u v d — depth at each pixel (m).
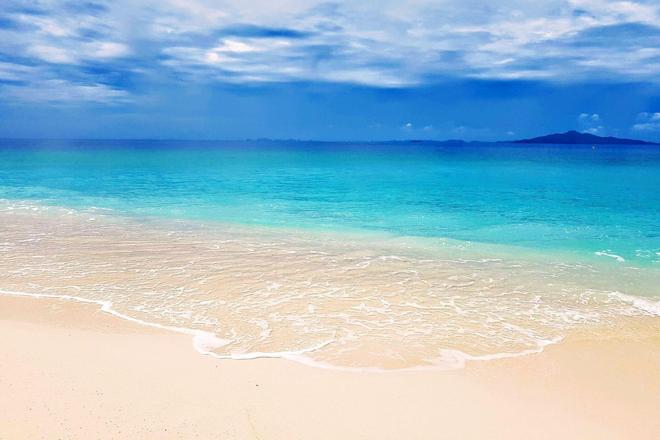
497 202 24.38
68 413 5.50
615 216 20.20
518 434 5.52
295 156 81.50
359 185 32.34
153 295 9.99
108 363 6.86
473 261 13.00
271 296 10.05
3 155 67.31
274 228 17.38
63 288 10.34
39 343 7.49
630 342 8.06
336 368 6.97
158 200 23.97
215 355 7.29
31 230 16.22
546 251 14.12
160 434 5.18
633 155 92.81
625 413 6.04
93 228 16.77
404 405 6.04
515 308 9.56
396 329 8.45
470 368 7.09
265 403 5.94
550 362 7.34
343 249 14.21
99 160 57.50
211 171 43.06
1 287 10.32
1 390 5.93
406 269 12.19
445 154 96.94
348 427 5.51
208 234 16.12
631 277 11.60
